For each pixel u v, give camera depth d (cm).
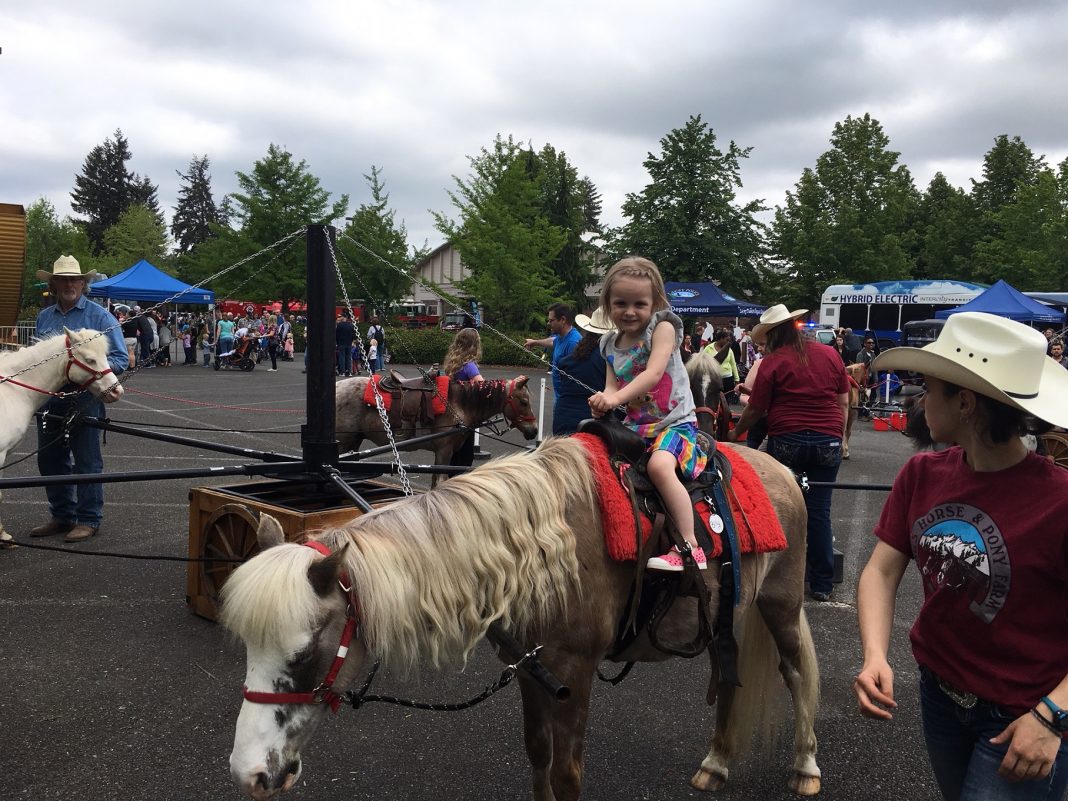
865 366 1606
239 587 207
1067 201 3697
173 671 417
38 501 778
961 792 200
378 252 3362
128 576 567
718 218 4247
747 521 294
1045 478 188
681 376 292
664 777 333
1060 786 183
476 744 355
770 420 536
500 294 3225
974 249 4256
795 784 327
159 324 2606
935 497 204
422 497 251
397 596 221
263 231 3447
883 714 194
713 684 310
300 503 480
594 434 285
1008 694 187
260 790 200
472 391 732
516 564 241
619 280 289
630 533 259
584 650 254
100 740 346
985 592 188
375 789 316
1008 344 185
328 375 457
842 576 612
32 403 604
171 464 988
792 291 4162
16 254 1197
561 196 4622
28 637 457
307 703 210
